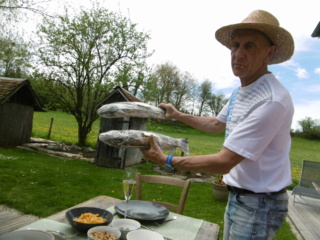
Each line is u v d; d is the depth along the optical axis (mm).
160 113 2396
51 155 10414
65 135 17625
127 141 1768
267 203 1747
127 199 2160
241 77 1878
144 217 2164
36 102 12031
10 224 4094
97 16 11656
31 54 11844
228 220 1969
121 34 11875
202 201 6453
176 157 1724
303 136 49438
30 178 6629
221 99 47531
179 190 7207
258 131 1624
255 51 1781
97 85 11250
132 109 2150
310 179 7547
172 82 34781
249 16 1889
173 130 32406
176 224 2180
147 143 1795
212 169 1657
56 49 11812
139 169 9531
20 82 10992
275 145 1743
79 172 7926
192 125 2510
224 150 1670
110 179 7582
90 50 11953
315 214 6078
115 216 2221
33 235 1565
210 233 2066
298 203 6906
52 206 5000
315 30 6469
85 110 13180
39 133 16688
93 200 2600
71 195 5727
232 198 1901
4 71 18453
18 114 11555
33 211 4633
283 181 1804
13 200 5012
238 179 1824
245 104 1812
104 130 9500
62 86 12719
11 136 11289
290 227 5270
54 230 1829
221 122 2396
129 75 11344
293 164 18203
